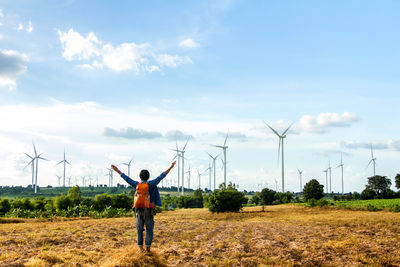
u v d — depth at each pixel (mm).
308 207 87625
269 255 11789
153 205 9195
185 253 12047
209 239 17984
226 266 9727
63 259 9727
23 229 23219
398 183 134875
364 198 138625
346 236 17875
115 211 60375
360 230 21922
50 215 56125
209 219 52094
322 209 76562
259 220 47969
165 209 114188
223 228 26984
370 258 10648
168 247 13766
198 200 148875
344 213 60562
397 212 62781
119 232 20656
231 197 75688
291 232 21875
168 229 24078
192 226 28641
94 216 56719
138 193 9047
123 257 8656
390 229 22562
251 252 12531
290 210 79000
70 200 83938
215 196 76250
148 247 9172
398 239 15992
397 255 11273
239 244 14773
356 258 10617
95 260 10039
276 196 130500
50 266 8789
